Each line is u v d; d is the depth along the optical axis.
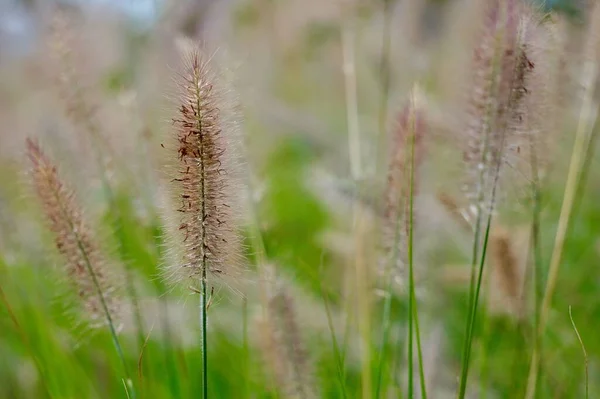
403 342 0.84
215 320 0.87
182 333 0.87
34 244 0.94
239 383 0.87
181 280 0.67
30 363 0.90
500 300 0.85
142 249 0.90
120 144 0.87
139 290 0.84
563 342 0.90
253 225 0.82
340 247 0.93
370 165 0.93
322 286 0.80
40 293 0.93
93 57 0.94
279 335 0.80
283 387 0.80
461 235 0.94
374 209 0.87
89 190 0.87
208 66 0.66
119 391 0.86
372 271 0.86
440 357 0.86
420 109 0.77
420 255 0.83
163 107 0.68
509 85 0.73
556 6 0.80
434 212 0.89
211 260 0.66
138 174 0.87
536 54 0.74
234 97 0.69
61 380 0.87
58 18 0.88
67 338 0.89
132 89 0.94
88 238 0.75
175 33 0.94
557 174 0.94
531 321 0.83
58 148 0.89
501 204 0.75
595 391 0.86
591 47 0.79
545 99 0.75
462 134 0.75
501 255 0.82
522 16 0.72
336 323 0.89
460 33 0.91
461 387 0.72
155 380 0.87
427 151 0.81
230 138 0.67
